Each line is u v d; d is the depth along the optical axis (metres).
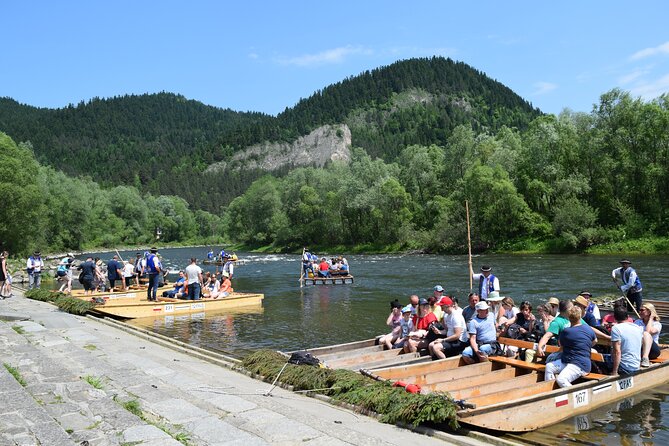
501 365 9.97
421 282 31.34
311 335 15.77
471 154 75.88
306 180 87.06
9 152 52.16
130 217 121.06
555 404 7.76
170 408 6.80
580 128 58.09
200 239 144.00
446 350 10.76
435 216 71.56
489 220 58.88
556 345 10.55
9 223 48.53
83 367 9.13
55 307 19.05
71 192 82.00
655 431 7.43
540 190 58.38
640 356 9.53
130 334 14.47
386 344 11.93
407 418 6.80
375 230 76.81
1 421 5.79
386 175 77.25
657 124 50.66
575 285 27.02
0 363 8.77
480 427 6.88
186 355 11.75
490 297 13.20
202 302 20.91
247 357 10.35
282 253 84.19
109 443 5.32
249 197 96.19
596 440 7.11
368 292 27.08
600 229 50.81
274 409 7.12
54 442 5.18
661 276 29.53
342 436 6.00
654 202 51.56
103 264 42.19
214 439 5.64
